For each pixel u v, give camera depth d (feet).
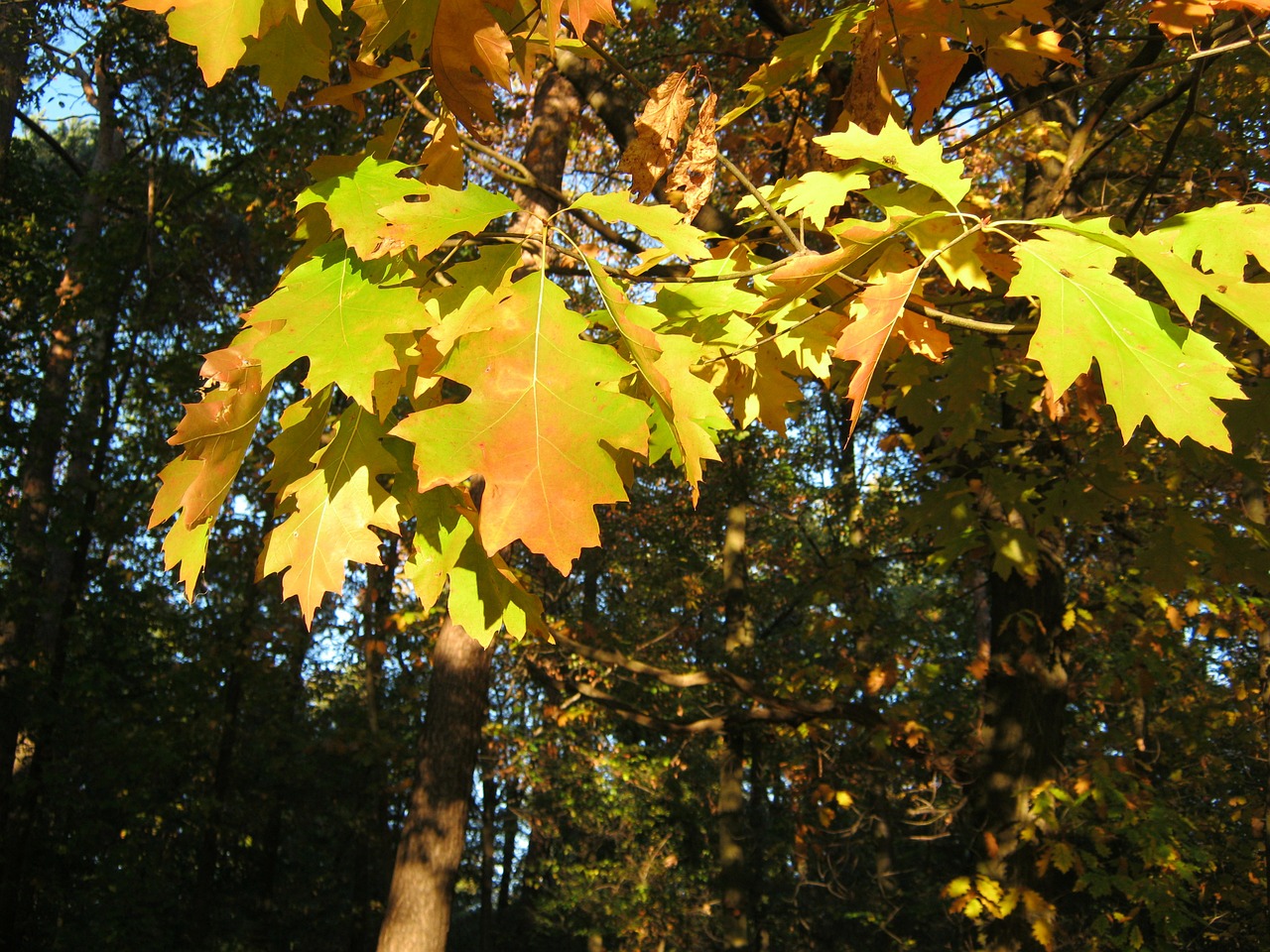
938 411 12.41
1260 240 4.15
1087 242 4.18
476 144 5.64
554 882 66.28
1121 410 3.69
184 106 42.39
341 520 3.96
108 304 45.47
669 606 55.57
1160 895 17.02
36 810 44.39
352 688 69.77
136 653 48.42
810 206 5.71
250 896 67.46
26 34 44.60
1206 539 10.67
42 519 43.50
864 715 22.45
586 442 3.21
